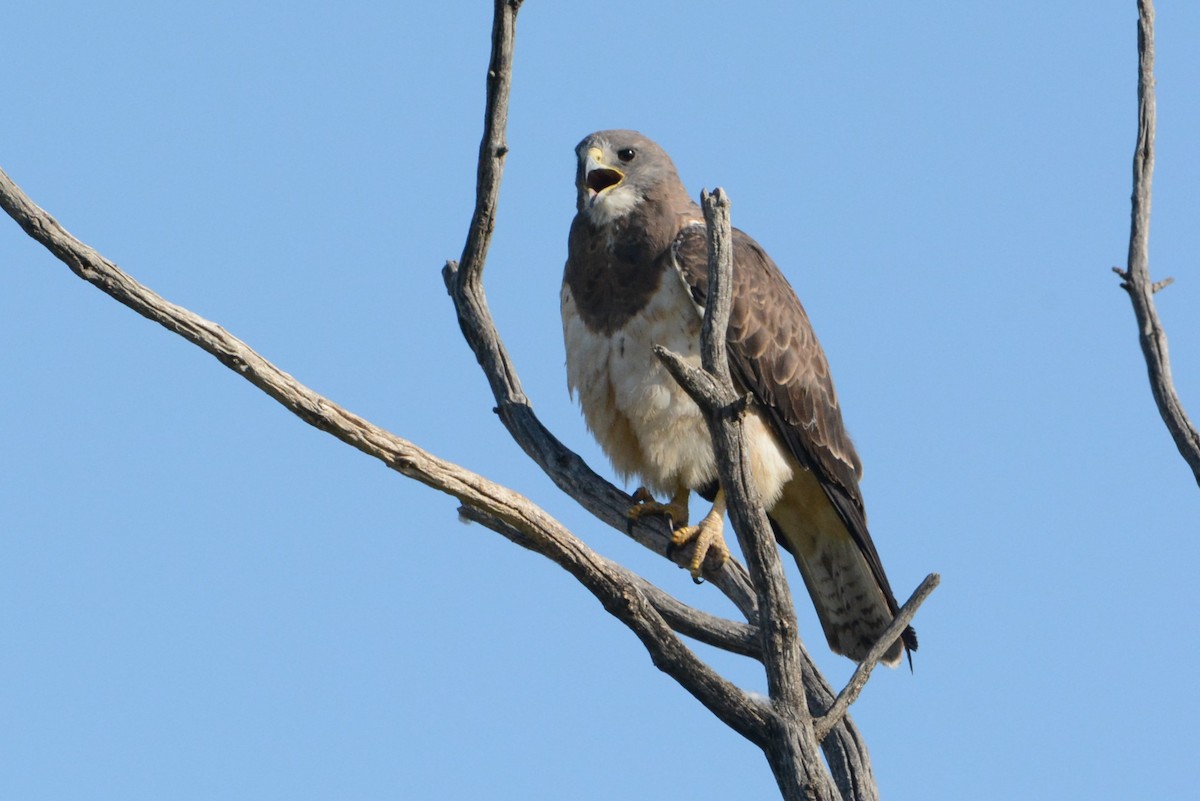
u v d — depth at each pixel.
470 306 11.69
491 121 10.62
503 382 11.73
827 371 12.76
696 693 8.18
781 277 12.98
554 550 8.05
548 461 11.56
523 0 10.05
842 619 12.59
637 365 11.67
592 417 12.14
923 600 8.30
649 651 8.22
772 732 8.09
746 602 10.79
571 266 12.21
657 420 11.63
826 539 12.68
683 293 11.62
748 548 7.77
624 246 11.82
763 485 12.09
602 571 8.07
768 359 12.23
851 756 9.91
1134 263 8.11
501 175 11.03
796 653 8.02
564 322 12.29
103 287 6.82
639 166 12.02
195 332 7.00
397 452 7.61
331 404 7.41
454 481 7.79
